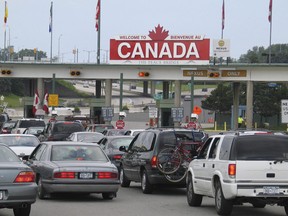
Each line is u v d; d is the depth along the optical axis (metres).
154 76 71.25
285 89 118.06
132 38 71.56
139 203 23.86
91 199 24.89
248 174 19.14
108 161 24.70
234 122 75.50
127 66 71.62
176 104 71.12
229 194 19.25
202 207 22.69
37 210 21.19
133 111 166.38
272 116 118.25
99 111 76.94
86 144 25.22
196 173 22.41
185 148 26.69
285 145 19.50
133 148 29.39
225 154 19.89
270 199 19.25
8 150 19.05
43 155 24.91
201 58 70.75
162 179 26.45
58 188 23.14
